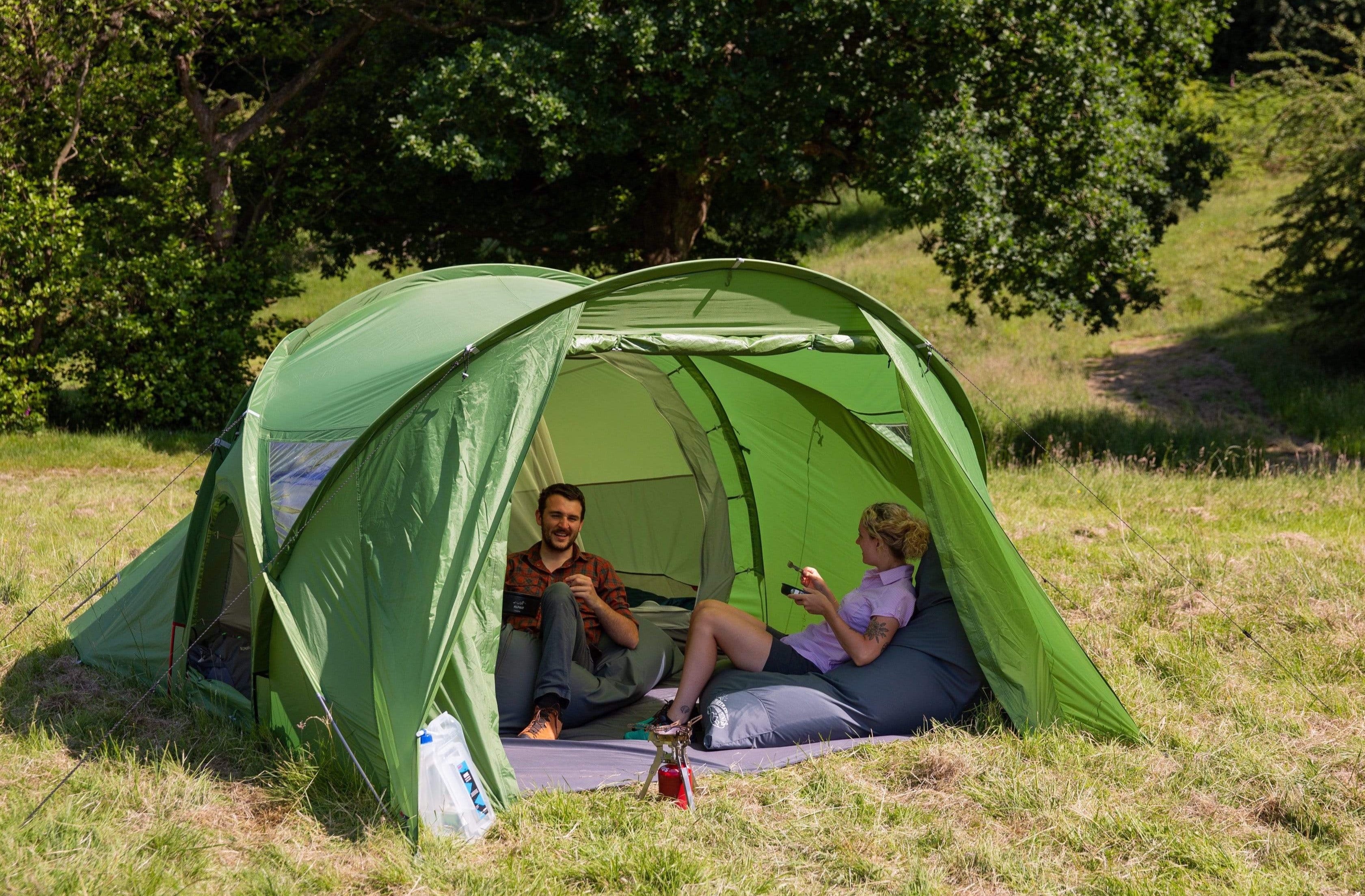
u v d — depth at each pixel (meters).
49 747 4.41
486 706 4.03
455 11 15.21
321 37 16.59
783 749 4.54
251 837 3.69
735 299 4.66
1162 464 13.20
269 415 5.32
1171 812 4.01
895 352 4.80
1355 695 5.29
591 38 13.00
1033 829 3.85
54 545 8.05
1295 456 14.41
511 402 4.26
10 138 14.23
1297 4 29.23
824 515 6.43
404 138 13.24
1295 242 17.17
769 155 13.39
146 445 14.01
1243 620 6.43
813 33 13.24
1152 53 15.74
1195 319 21.80
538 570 5.40
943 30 12.91
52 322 15.00
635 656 5.38
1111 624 6.43
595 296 4.46
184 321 15.13
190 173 15.05
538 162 14.92
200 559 5.24
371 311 6.14
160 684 5.18
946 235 13.17
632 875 3.46
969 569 4.78
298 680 4.34
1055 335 21.95
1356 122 15.60
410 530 4.14
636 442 6.89
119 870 3.38
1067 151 14.16
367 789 3.94
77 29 14.49
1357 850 3.71
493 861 3.55
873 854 3.66
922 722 4.77
